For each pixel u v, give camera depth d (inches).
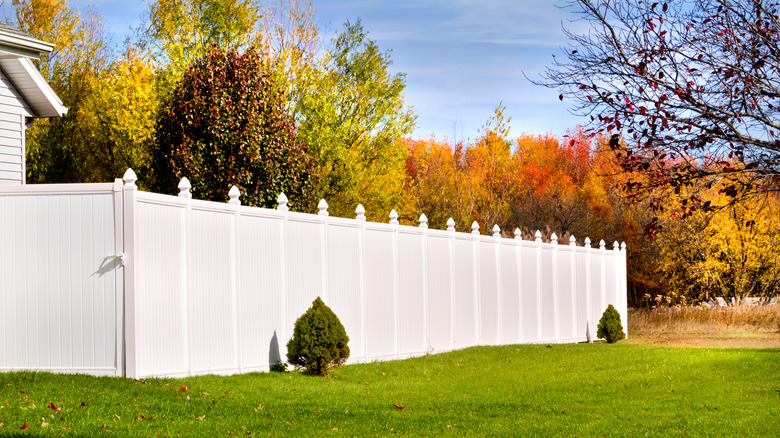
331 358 523.8
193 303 457.7
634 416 412.5
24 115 587.8
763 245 1262.3
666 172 249.0
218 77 930.1
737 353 671.1
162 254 434.9
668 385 516.7
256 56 965.2
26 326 419.2
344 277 602.9
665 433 365.7
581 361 659.4
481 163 1889.8
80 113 1291.8
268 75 987.9
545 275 916.0
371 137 1323.8
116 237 413.4
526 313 874.8
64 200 419.2
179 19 1298.0
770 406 427.8
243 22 1314.0
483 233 1664.6
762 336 1001.5
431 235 718.5
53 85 1326.3
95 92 1278.3
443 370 599.5
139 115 1154.0
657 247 1437.0
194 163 901.8
